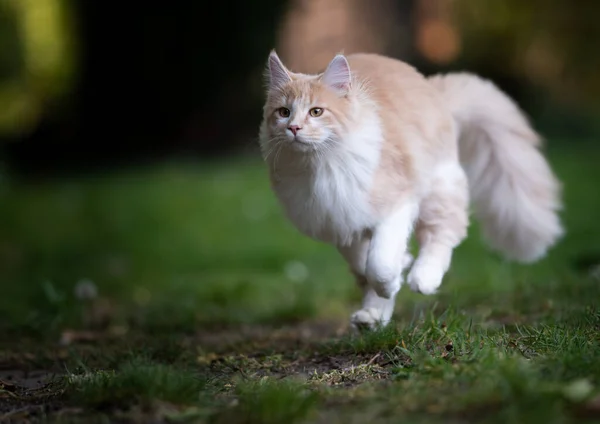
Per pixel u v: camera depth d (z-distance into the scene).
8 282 12.45
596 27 29.42
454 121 6.70
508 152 7.07
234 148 26.53
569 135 28.44
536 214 7.07
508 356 4.52
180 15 24.98
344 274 11.99
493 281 9.64
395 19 33.69
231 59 25.78
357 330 6.36
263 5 25.33
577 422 3.59
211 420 4.10
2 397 5.00
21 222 17.89
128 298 11.23
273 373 5.51
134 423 4.15
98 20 25.25
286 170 5.97
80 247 15.56
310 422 3.93
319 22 36.53
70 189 21.48
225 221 16.58
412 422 3.79
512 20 28.72
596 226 14.09
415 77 6.46
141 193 20.02
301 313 9.16
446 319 5.79
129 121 26.81
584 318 5.65
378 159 5.84
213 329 8.59
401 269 5.96
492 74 28.48
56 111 26.91
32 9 25.31
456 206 6.28
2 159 24.44
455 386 4.21
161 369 4.67
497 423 3.65
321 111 5.75
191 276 12.66
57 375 5.99
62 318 8.80
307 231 6.19
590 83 30.78
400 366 4.86
